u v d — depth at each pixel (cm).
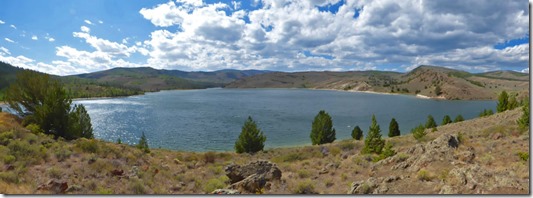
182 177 2000
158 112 12431
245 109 13962
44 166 1783
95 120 9869
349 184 1602
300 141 6600
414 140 3609
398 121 10600
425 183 1128
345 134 7675
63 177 1630
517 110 4238
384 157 2141
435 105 18425
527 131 2342
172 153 3438
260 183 1579
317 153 3303
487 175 1021
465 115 13050
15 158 1770
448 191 984
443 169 1356
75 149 2264
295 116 11244
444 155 1558
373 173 1709
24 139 2233
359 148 3581
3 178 1383
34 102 3325
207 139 6888
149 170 2073
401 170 1609
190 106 15562
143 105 16125
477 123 4291
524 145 1750
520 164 1204
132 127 8538
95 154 2216
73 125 3203
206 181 1903
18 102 3338
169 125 8894
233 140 6775
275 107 15200
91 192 1427
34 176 1580
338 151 3356
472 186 974
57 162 1906
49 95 3055
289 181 1714
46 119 2973
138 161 2352
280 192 1492
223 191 1281
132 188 1568
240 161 3127
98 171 1828
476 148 1806
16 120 3212
